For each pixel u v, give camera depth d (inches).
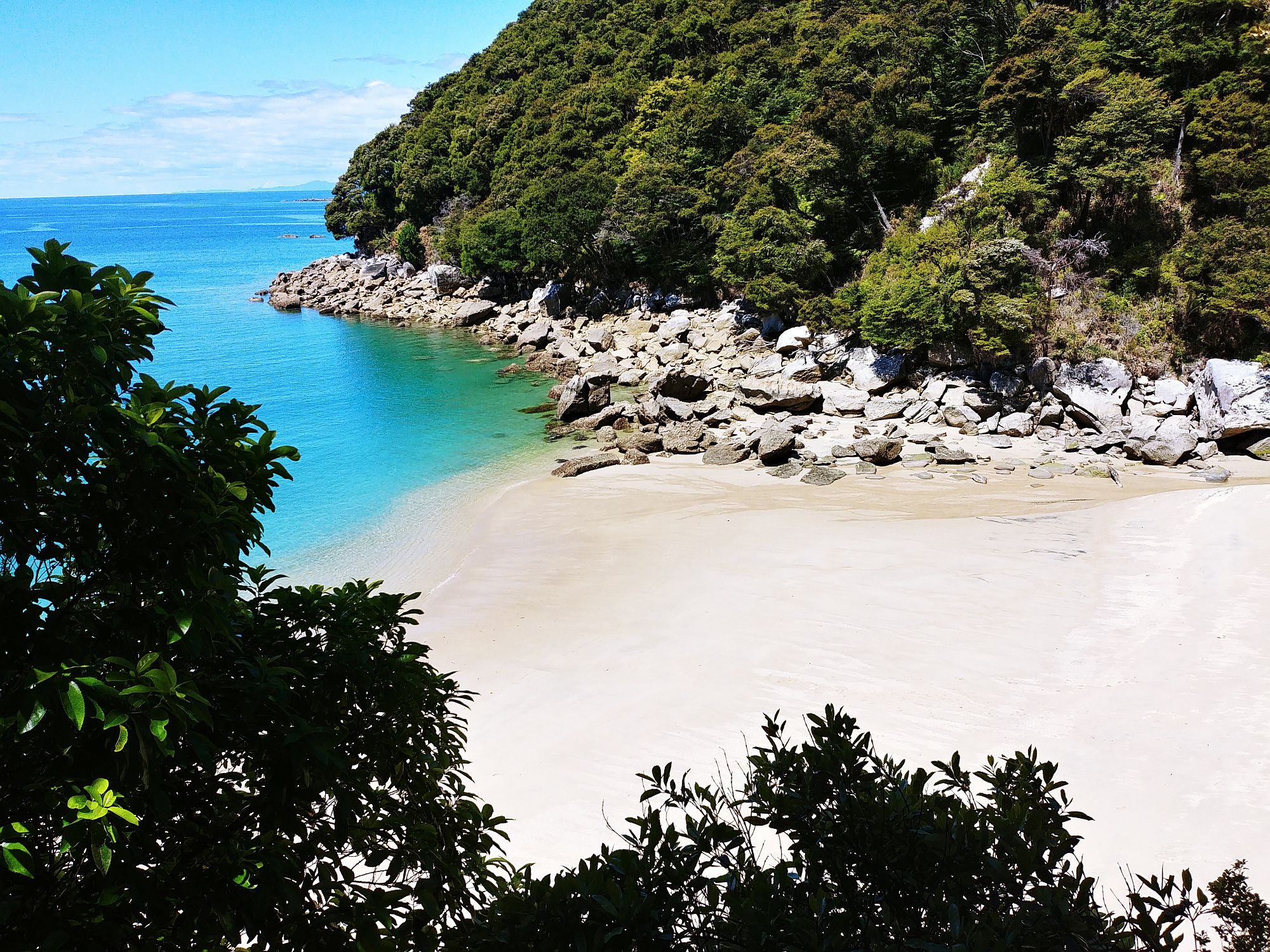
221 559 165.0
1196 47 1722.4
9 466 144.7
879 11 2696.9
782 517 1122.0
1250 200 1508.4
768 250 2066.9
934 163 2148.1
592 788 550.9
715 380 1893.5
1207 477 1249.4
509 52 4692.4
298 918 165.3
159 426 161.3
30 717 127.5
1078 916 146.3
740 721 618.5
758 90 2810.0
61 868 145.5
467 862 210.5
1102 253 1680.6
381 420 1811.0
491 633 829.8
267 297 3934.5
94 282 176.9
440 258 3843.5
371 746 193.8
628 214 2625.5
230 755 176.7
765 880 163.2
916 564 895.7
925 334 1616.6
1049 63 1731.1
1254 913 173.2
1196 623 699.4
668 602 864.3
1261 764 506.6
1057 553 892.6
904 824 171.9
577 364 2193.7
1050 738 562.9
